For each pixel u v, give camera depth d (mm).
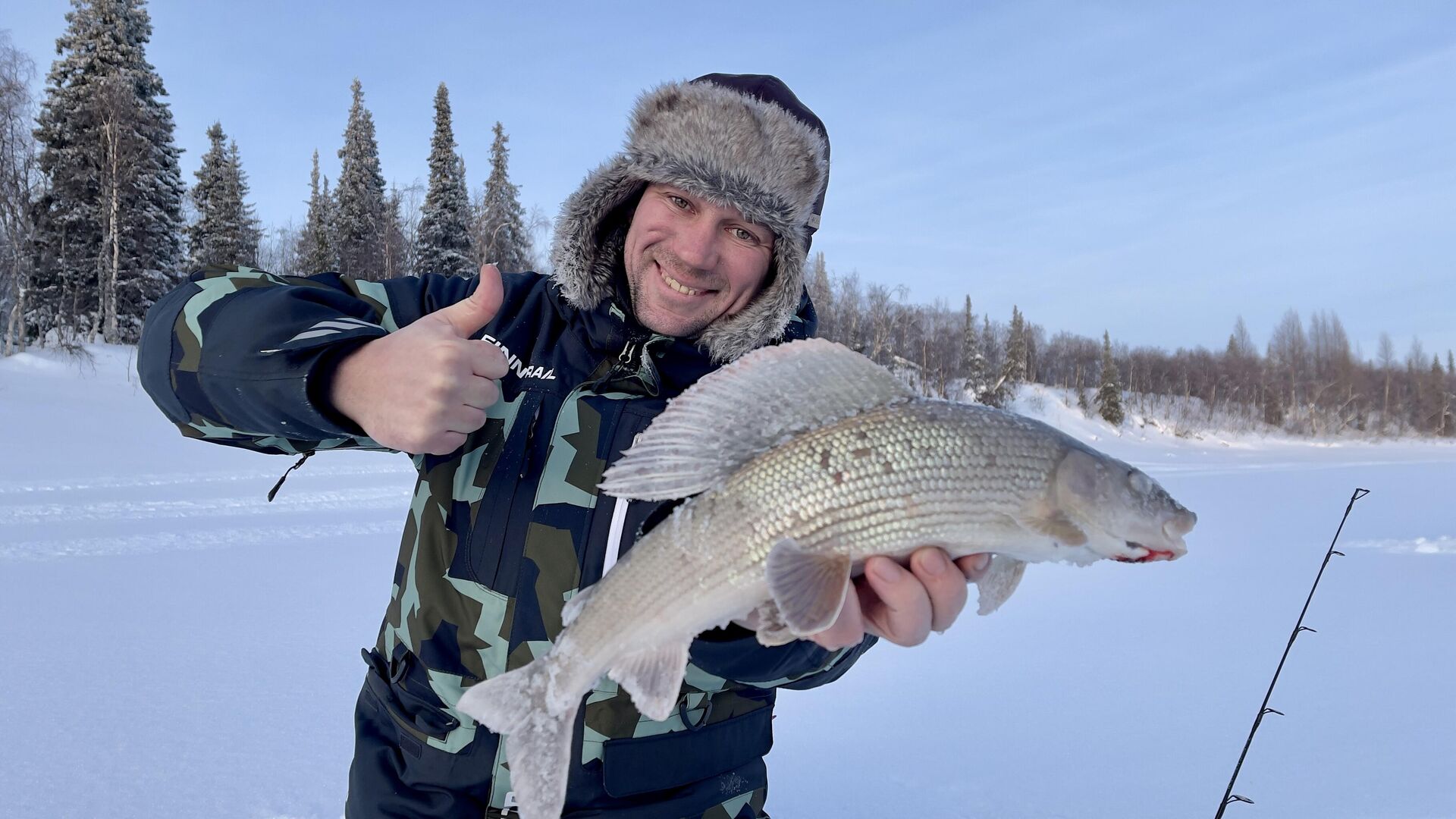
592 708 2035
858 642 1805
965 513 1850
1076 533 1890
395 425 1590
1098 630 6543
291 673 5051
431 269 35562
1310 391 75312
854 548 1818
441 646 2076
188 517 10211
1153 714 4746
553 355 2270
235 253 35750
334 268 38469
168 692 4664
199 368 1716
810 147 2375
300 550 8773
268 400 1664
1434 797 3729
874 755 4242
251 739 4105
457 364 1577
